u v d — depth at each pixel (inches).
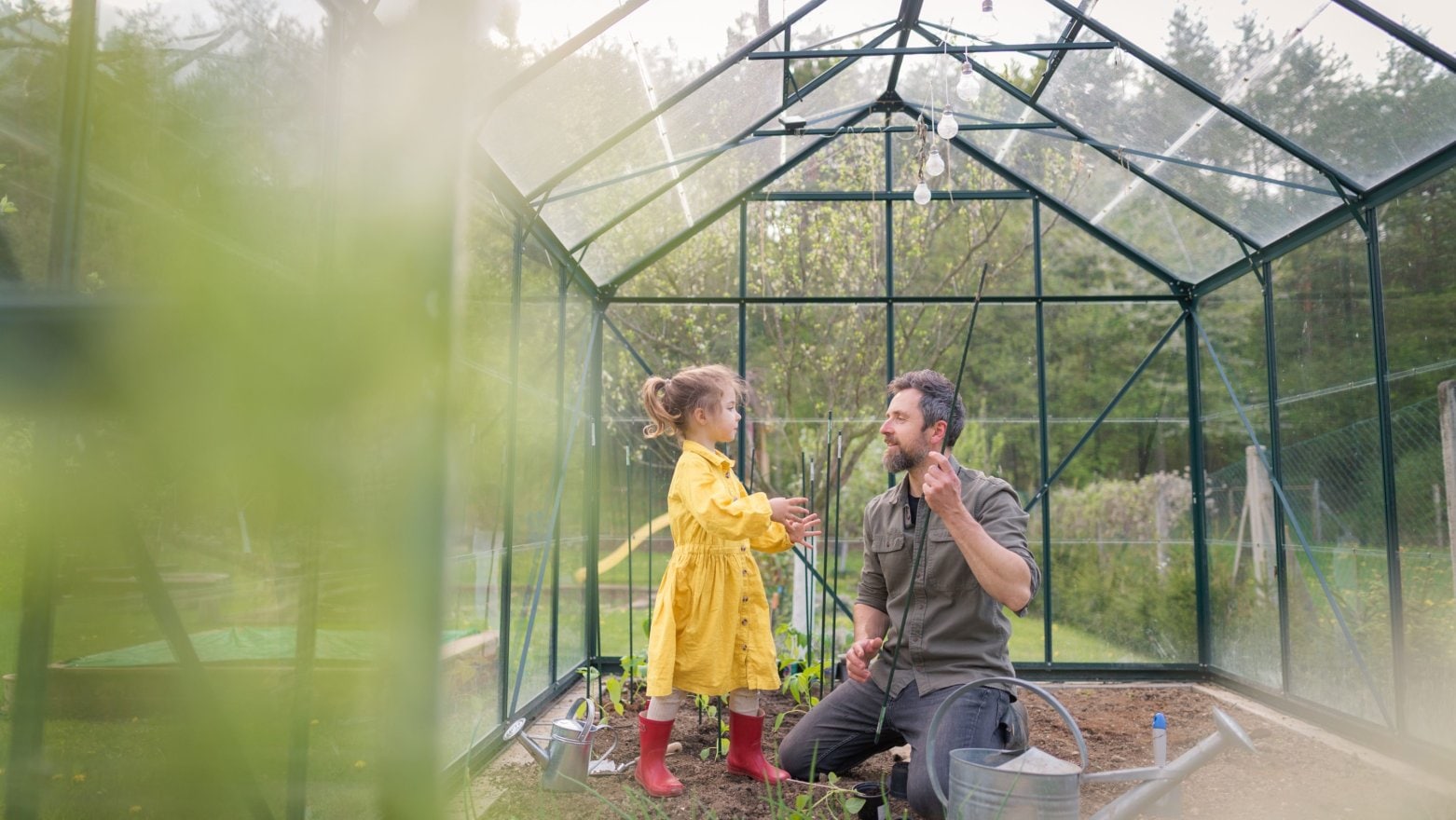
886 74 205.9
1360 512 157.3
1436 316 137.7
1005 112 200.4
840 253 243.8
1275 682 183.6
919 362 243.4
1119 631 211.8
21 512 11.4
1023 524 97.3
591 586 212.1
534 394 162.4
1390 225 149.4
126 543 21.3
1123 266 221.9
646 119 154.3
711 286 237.0
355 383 11.3
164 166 16.4
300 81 69.4
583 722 111.4
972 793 61.9
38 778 31.2
